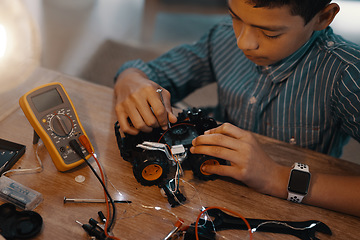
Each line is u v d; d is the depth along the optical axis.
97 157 0.87
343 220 0.79
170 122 0.89
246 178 0.80
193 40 2.64
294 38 0.84
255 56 0.91
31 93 0.80
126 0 2.96
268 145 0.96
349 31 2.74
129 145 0.85
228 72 1.26
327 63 1.02
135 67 1.20
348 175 0.89
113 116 0.99
